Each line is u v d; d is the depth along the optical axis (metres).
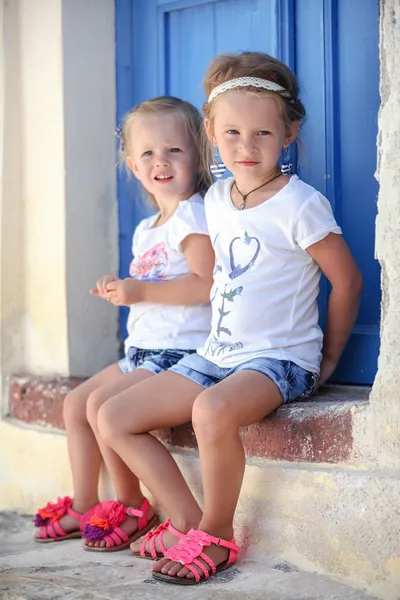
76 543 3.96
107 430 3.63
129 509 3.83
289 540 3.41
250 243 3.66
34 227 4.92
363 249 4.14
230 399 3.29
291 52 4.30
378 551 3.12
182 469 3.86
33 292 4.94
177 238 4.14
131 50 4.99
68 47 4.76
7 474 4.85
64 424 4.54
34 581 3.30
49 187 4.83
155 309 4.19
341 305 3.74
